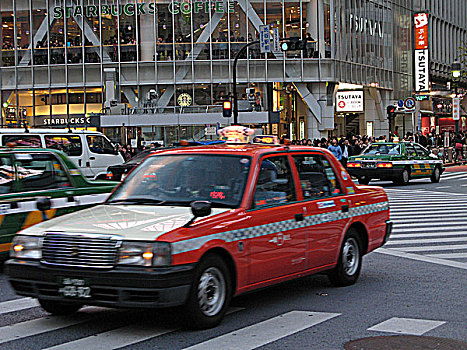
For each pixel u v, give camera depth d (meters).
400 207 19.06
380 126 54.28
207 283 6.32
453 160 46.97
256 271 6.80
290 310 7.23
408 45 58.78
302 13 45.31
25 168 9.73
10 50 44.59
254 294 8.09
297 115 46.88
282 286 8.58
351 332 6.32
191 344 5.94
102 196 10.62
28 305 7.67
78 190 10.30
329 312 7.12
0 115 44.22
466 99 70.38
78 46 44.22
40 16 44.31
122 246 5.95
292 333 6.29
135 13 44.12
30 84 44.41
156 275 5.82
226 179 7.02
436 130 67.12
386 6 54.62
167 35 44.34
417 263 10.25
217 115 41.06
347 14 48.66
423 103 62.97
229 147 7.53
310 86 45.97
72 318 7.00
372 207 8.91
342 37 47.81
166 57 44.34
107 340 6.12
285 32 45.22
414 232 13.76
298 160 7.79
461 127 71.75
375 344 5.89
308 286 8.55
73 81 44.19
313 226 7.66
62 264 6.11
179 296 5.95
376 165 26.41
